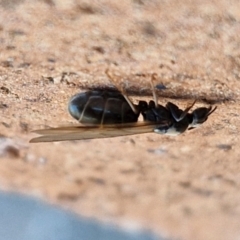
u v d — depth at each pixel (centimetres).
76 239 13
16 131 10
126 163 10
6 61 9
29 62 9
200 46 9
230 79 9
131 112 9
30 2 8
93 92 9
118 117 9
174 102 9
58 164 11
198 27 8
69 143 10
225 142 10
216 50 9
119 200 12
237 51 9
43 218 13
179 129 9
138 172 11
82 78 9
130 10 8
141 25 8
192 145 10
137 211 12
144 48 9
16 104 9
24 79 9
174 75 9
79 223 13
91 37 9
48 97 9
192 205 11
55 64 9
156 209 12
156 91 9
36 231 13
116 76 9
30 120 10
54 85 9
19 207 13
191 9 8
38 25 8
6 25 8
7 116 10
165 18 8
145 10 8
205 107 9
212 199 11
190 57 9
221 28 8
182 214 12
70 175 11
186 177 11
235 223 12
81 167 11
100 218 12
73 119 10
